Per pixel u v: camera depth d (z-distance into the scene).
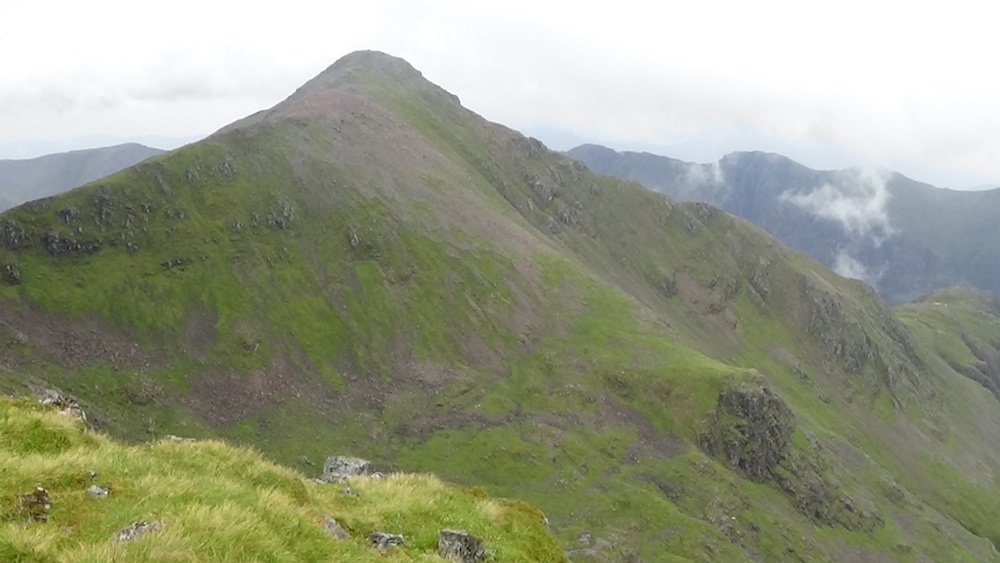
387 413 199.75
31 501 17.61
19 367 159.25
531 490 178.50
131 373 175.75
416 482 31.73
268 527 18.77
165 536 15.77
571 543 156.50
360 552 20.70
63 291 186.12
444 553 24.80
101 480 20.06
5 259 184.50
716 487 194.75
